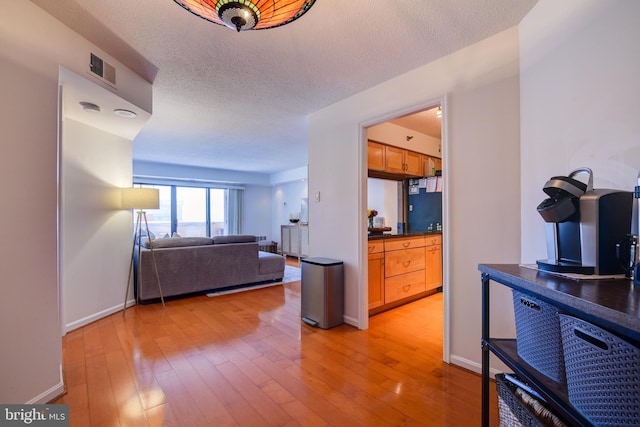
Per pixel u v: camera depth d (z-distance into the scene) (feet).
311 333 8.87
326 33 6.14
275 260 15.67
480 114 6.52
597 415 2.45
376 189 15.47
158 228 24.66
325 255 10.36
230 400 5.57
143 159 20.98
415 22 5.80
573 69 4.50
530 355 3.64
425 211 14.60
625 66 3.63
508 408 3.87
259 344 8.09
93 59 6.56
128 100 7.67
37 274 5.30
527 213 5.68
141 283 11.59
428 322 9.87
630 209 3.43
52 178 5.59
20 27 5.08
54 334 5.58
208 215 27.40
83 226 9.58
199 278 13.09
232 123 12.44
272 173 28.50
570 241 3.70
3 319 4.79
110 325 9.52
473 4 5.29
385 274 10.97
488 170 6.40
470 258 6.69
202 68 7.68
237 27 3.69
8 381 4.84
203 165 23.68
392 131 11.97
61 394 5.67
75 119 9.13
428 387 6.01
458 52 6.86
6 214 4.83
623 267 3.34
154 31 6.10
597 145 4.06
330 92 9.19
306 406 5.40
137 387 5.98
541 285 3.06
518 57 5.93
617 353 2.27
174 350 7.70
